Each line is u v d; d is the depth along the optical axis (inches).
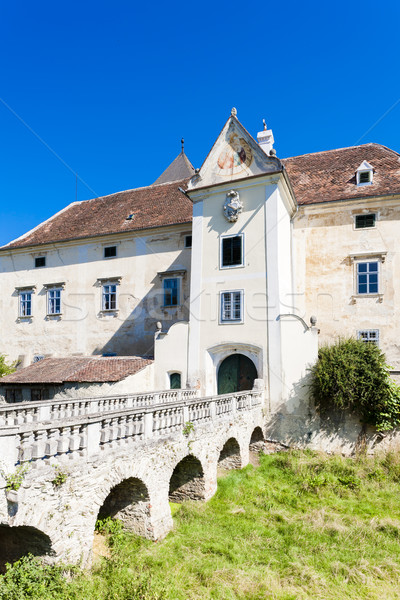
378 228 828.0
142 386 792.9
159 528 422.6
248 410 669.9
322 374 673.0
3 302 1267.2
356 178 885.2
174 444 455.5
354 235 847.1
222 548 405.1
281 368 725.3
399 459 627.5
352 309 830.5
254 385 733.3
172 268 1016.2
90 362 864.3
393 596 344.2
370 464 636.7
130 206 1203.9
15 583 275.0
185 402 484.4
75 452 326.3
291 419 713.0
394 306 797.9
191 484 529.0
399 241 806.5
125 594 302.2
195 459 520.1
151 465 415.2
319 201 871.1
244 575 360.5
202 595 326.3
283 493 559.5
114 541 395.5
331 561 396.2
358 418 678.5
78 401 488.1
